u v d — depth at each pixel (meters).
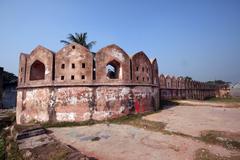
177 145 9.10
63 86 15.24
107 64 16.50
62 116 14.81
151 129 12.27
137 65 18.06
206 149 8.52
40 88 15.69
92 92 15.34
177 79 33.78
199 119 15.00
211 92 50.34
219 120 14.55
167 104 26.17
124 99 16.39
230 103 28.30
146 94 18.53
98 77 15.74
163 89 28.72
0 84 32.56
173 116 16.47
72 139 10.55
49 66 15.59
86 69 15.63
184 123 13.51
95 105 15.23
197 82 42.41
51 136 11.23
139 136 10.73
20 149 9.14
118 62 16.75
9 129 14.38
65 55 15.80
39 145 9.25
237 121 14.12
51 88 15.22
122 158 7.76
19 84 17.98
